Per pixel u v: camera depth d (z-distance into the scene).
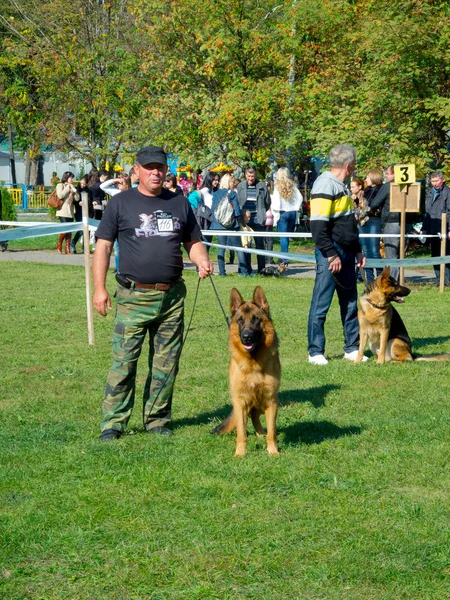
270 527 4.05
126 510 4.28
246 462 5.07
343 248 7.87
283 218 15.57
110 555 3.78
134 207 5.52
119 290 5.63
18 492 4.58
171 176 13.92
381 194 13.55
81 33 28.58
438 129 18.77
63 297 12.88
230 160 22.84
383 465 4.96
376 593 3.41
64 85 28.59
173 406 6.55
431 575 3.55
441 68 18.06
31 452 5.26
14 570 3.62
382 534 3.96
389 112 18.88
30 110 33.84
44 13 28.80
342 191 7.69
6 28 33.09
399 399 6.70
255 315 5.17
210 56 22.19
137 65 26.89
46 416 6.27
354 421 6.03
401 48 17.44
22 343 9.29
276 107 21.33
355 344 8.35
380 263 10.34
